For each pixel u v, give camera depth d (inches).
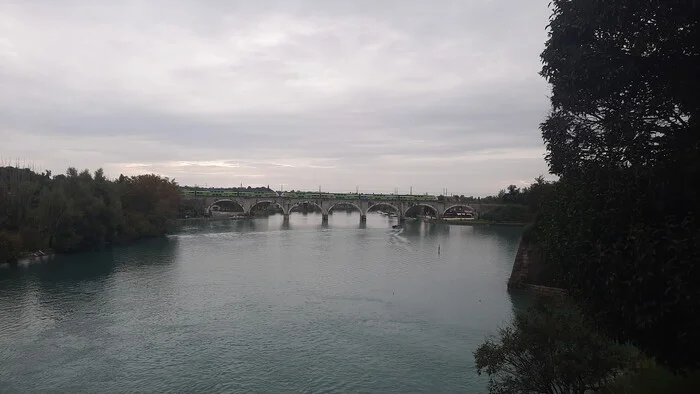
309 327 1824.6
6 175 4323.3
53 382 1318.9
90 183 4434.1
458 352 1565.0
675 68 593.3
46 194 3676.2
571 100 710.5
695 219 554.9
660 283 550.9
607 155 680.4
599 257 606.9
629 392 839.7
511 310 2081.7
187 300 2222.0
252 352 1557.6
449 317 1966.0
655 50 601.6
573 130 745.0
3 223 3513.8
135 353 1535.4
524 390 866.8
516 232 6574.8
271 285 2578.7
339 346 1620.3
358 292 2431.1
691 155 550.9
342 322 1891.0
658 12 580.7
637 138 617.0
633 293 575.8
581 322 892.0
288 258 3634.4
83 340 1651.1
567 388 844.6
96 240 3996.1
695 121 597.0
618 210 609.6
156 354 1529.3
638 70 602.2
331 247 4458.7
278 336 1716.3
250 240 5024.6
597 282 636.7
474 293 2431.1
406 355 1540.4
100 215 4163.4
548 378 832.9
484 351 944.3
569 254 692.1
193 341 1653.5
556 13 724.7
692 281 525.0
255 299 2251.5
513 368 1103.0
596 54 629.3
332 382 1338.6
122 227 4510.3
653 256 548.1
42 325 1814.7
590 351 837.2
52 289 2433.6
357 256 3821.4
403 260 3627.0
